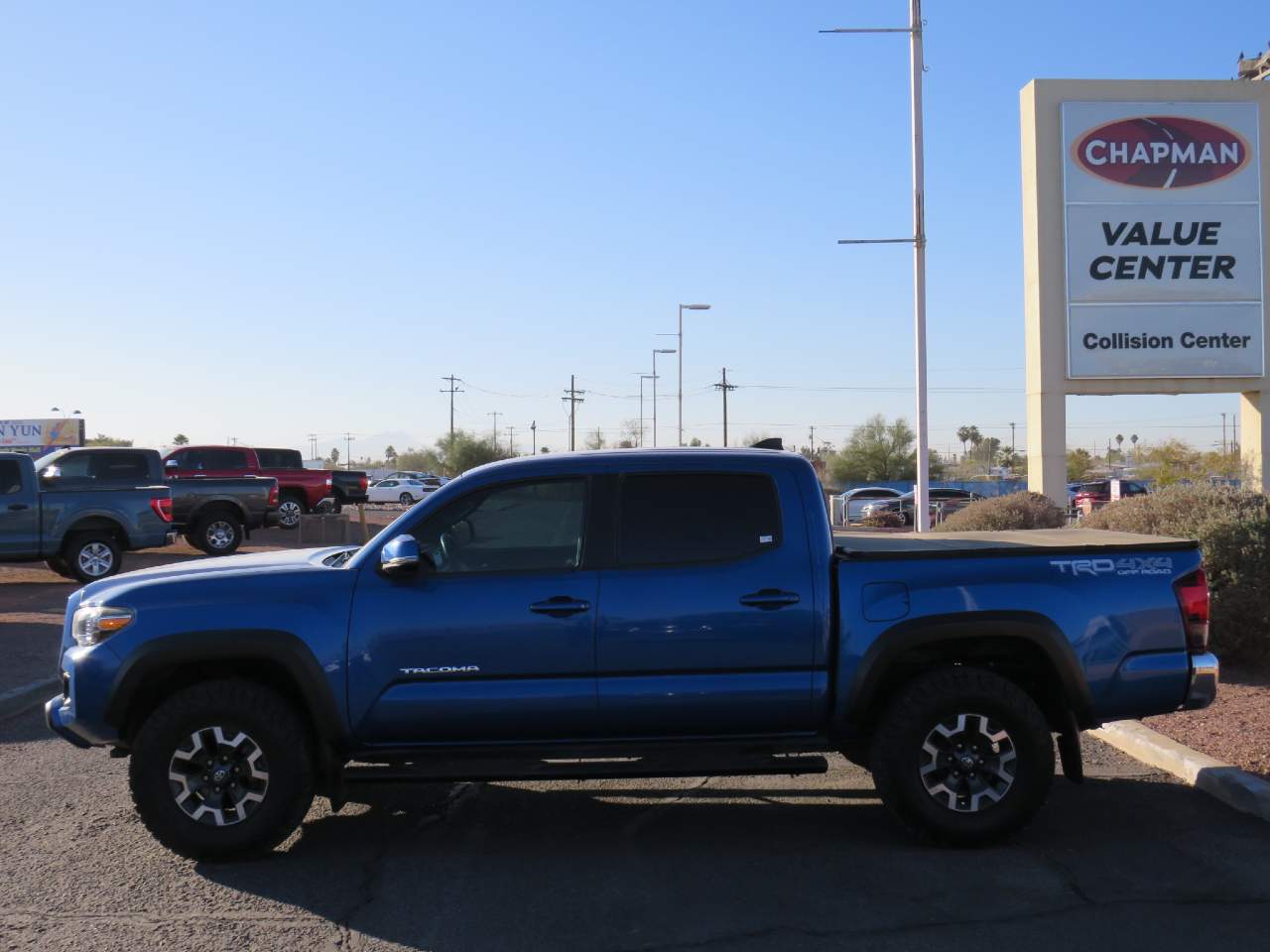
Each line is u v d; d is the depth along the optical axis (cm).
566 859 598
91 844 627
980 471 9700
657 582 602
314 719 603
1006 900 533
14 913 524
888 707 611
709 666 600
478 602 598
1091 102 2205
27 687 1029
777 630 602
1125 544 626
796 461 629
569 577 603
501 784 748
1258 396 2222
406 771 602
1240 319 2206
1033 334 2241
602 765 603
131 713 617
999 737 600
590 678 598
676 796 719
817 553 612
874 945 484
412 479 6288
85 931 503
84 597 625
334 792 615
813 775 766
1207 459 3681
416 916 519
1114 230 2205
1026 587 609
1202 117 2205
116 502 1892
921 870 575
